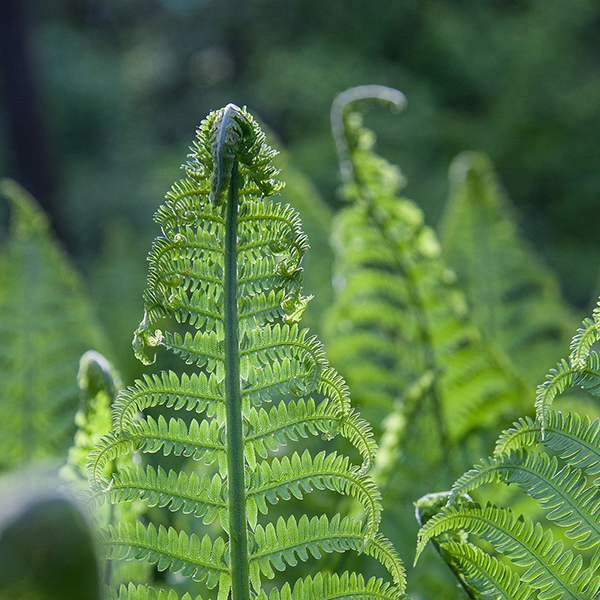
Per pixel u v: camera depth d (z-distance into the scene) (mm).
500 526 1065
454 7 9656
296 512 1407
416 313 1425
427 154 8109
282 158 2217
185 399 1060
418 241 1422
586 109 8367
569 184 8328
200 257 1094
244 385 1066
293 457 1062
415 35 9430
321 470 1060
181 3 13703
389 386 1600
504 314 2145
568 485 1062
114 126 10844
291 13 11422
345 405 1061
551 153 8281
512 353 2107
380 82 8625
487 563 1073
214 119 1058
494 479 1065
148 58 14273
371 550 1058
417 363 1506
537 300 2170
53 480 934
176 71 14133
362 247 1449
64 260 1879
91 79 10711
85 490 1038
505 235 2201
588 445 1064
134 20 14633
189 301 1063
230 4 12789
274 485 1059
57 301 1818
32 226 1879
